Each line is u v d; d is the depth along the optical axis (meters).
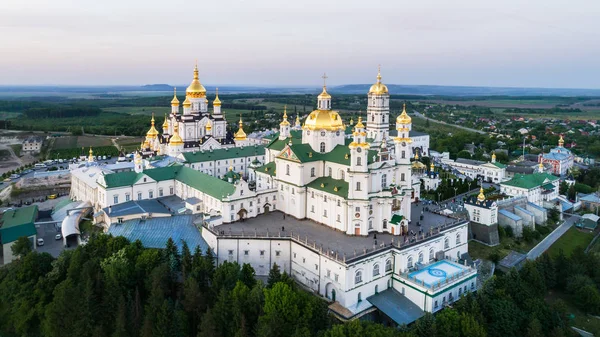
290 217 160.25
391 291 129.88
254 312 104.62
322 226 150.12
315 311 107.00
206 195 165.62
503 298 118.94
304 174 155.88
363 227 139.88
